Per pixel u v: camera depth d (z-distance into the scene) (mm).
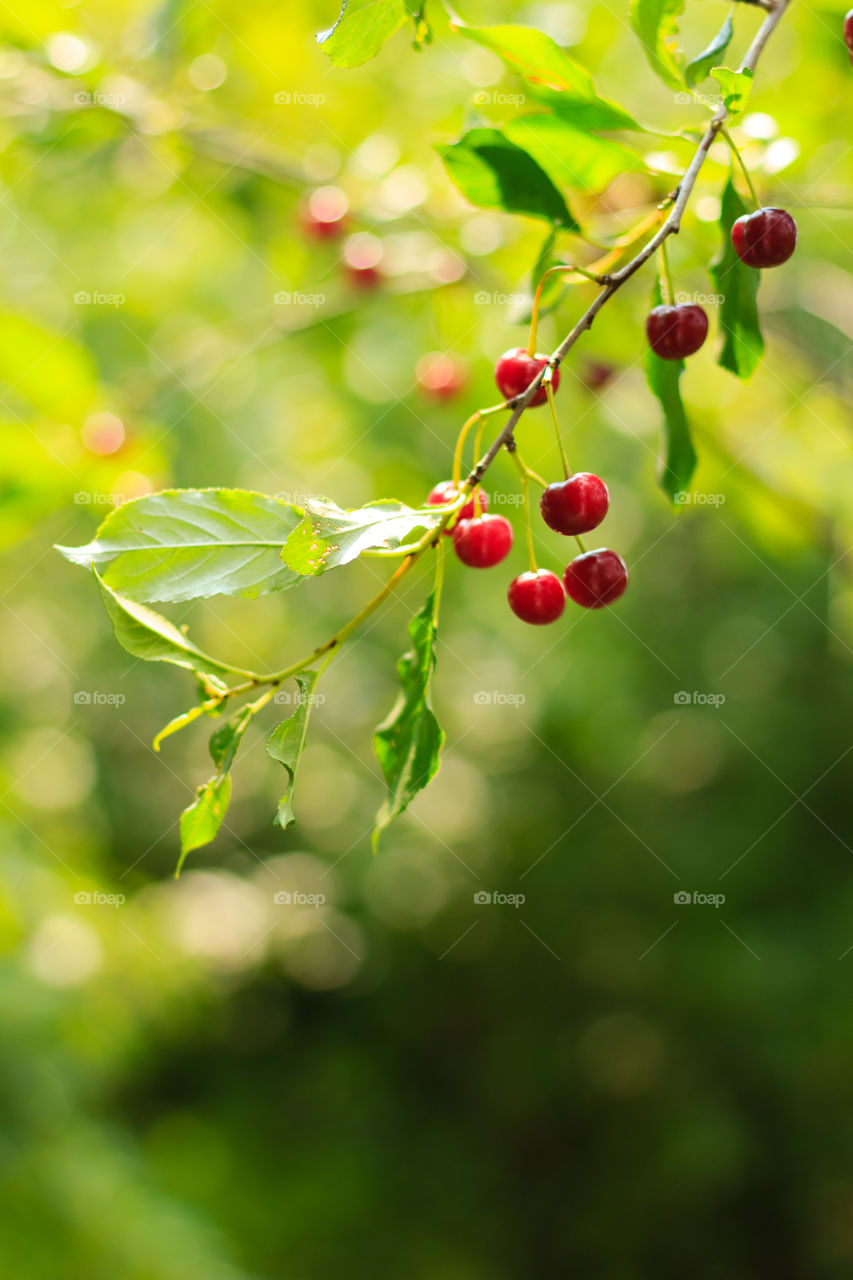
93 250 3373
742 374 1224
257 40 2582
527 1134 6414
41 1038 4020
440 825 7559
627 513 5055
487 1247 5855
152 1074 7176
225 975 8047
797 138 2066
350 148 2678
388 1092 7121
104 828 7250
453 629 5156
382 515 936
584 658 6281
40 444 2246
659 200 1842
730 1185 5359
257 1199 6188
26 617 5668
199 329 3121
